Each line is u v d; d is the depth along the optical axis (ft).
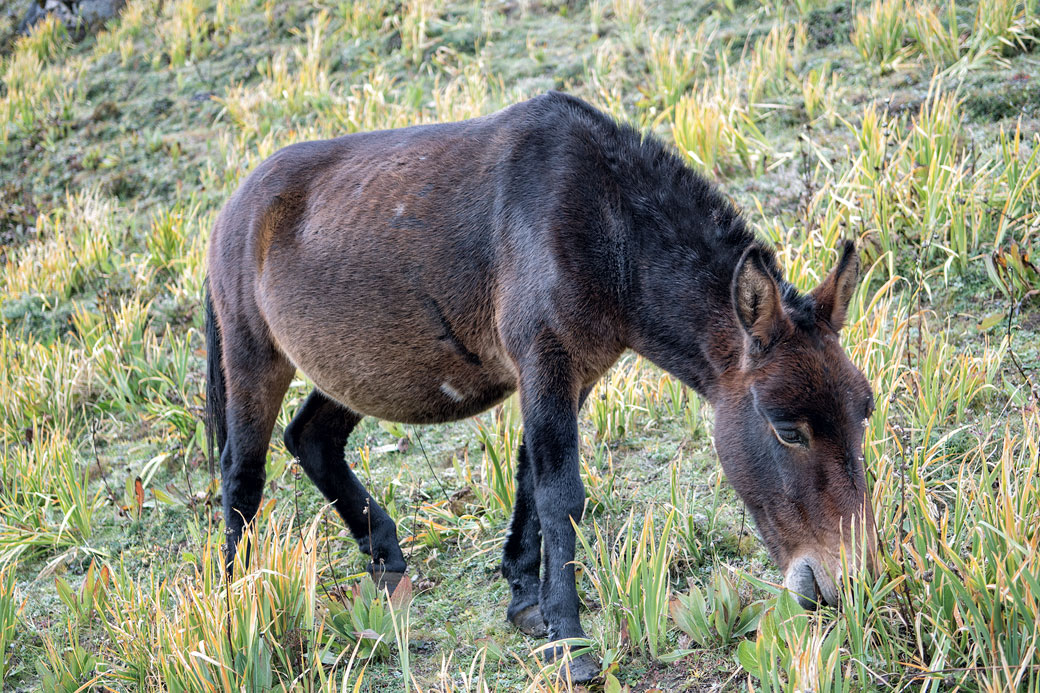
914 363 13.91
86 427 18.85
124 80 35.94
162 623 10.58
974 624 8.39
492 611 11.71
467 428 16.40
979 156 17.85
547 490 10.05
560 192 10.29
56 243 25.32
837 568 8.68
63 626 12.98
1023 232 15.98
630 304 10.27
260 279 12.64
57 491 15.37
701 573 11.48
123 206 28.37
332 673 9.73
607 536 12.41
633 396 15.12
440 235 11.04
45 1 42.39
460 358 11.27
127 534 15.40
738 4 28.71
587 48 28.91
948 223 16.10
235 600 10.27
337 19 35.19
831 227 16.25
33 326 22.90
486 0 33.58
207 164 28.78
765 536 9.48
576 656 9.66
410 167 11.62
